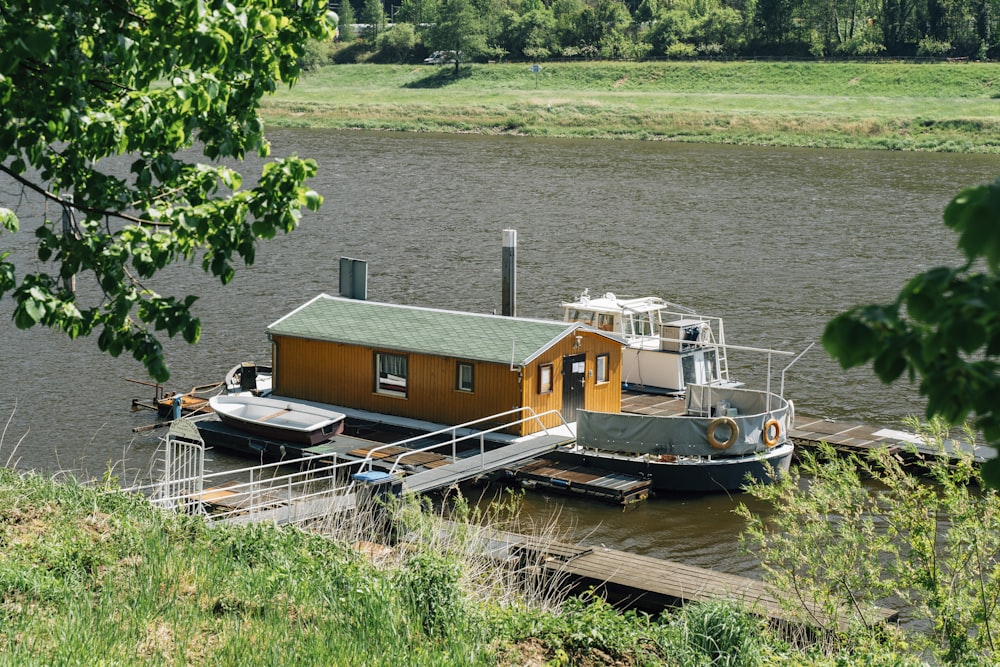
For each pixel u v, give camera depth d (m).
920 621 25.45
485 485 37.19
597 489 35.94
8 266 14.33
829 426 42.69
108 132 14.54
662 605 24.75
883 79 188.75
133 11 13.99
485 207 101.25
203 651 14.42
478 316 42.38
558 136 170.00
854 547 19.83
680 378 46.91
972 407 6.06
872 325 6.13
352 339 42.41
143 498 21.91
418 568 17.53
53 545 17.30
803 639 20.11
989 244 5.12
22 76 13.38
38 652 13.32
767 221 93.62
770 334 59.09
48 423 42.72
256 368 46.97
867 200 104.94
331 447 38.81
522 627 16.98
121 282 14.51
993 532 18.47
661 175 123.25
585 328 41.31
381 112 186.75
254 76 15.52
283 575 17.36
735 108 177.25
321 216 95.81
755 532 20.95
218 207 14.22
